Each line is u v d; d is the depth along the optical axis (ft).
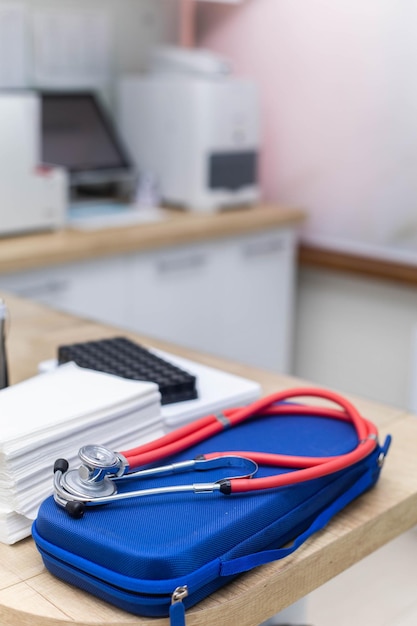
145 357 3.73
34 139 7.81
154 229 8.23
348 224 9.78
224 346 9.41
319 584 2.80
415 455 3.45
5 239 7.66
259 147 10.26
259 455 2.83
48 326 4.99
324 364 10.43
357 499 3.10
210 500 2.60
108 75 10.18
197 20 10.87
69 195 9.86
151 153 9.54
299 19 9.71
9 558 2.70
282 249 9.72
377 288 9.61
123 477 2.70
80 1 9.66
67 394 3.10
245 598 2.52
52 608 2.42
